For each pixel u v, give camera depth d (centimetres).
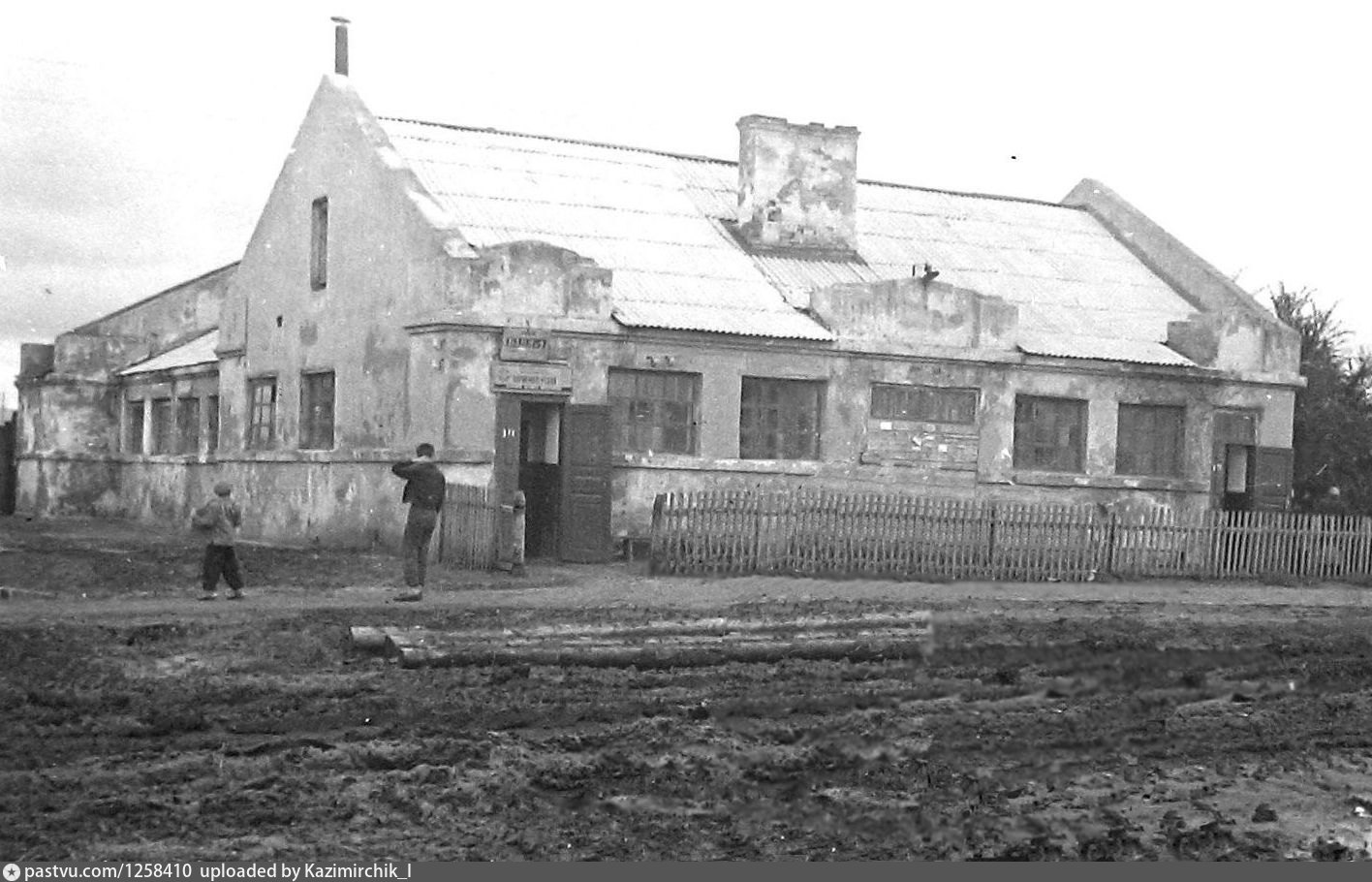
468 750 1461
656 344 3325
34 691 1619
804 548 3120
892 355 3559
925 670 1980
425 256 3234
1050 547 3341
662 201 3978
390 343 3356
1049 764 1568
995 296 3706
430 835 1234
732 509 3045
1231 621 2591
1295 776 1605
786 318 3528
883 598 2661
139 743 1448
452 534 3025
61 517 4781
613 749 1509
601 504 3222
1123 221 4644
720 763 1477
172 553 2970
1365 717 1911
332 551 3180
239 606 2255
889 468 3566
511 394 3177
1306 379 4278
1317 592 3341
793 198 3931
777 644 2014
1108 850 1289
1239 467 4075
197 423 4484
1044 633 2270
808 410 3519
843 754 1538
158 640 1936
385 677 1772
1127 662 2094
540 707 1666
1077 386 3788
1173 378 3888
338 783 1348
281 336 3859
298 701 1641
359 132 3538
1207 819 1417
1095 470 3809
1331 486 4612
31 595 2361
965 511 3256
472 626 2041
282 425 3838
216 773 1359
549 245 3234
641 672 1897
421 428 3203
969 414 3669
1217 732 1772
